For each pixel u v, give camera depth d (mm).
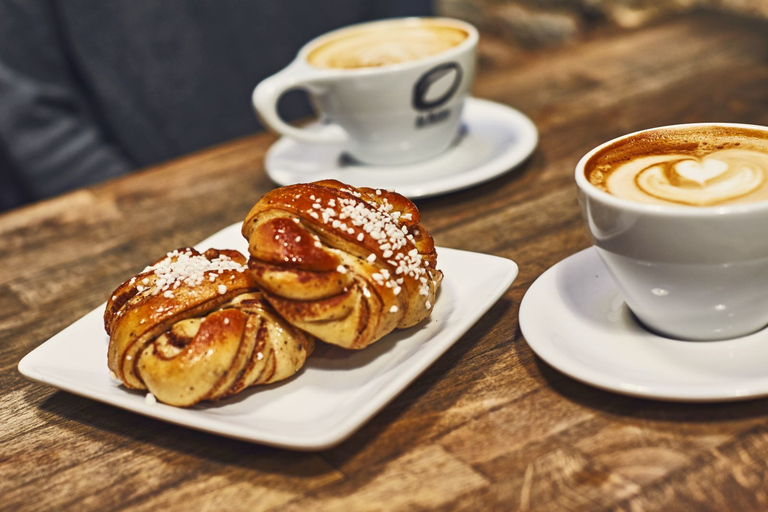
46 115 1027
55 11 1010
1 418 505
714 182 472
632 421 462
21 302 586
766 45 757
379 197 518
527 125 666
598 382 459
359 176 657
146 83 1065
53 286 597
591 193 469
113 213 665
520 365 493
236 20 1093
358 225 490
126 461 475
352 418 456
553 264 549
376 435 471
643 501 436
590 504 437
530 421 468
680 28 816
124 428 490
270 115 648
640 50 789
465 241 580
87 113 1078
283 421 472
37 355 510
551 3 1406
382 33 710
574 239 565
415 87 634
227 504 453
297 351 489
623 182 480
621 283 486
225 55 1107
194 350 474
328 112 661
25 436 494
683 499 435
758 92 687
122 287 507
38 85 1023
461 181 614
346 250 491
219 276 493
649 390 453
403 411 479
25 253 635
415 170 659
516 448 458
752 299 469
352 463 461
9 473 478
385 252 489
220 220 635
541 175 632
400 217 514
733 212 447
